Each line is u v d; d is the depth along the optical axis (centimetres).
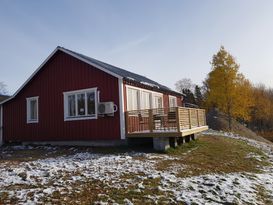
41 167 789
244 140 1923
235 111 2470
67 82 1417
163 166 808
